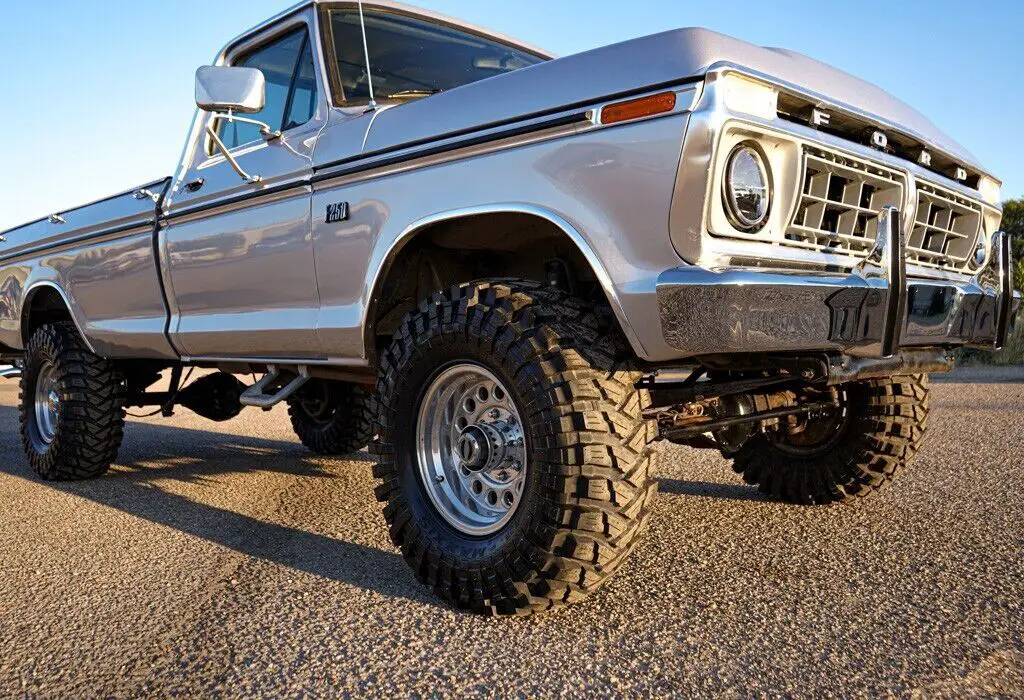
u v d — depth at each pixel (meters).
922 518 3.27
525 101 2.44
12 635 2.36
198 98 2.99
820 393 3.20
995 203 2.98
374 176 2.87
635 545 2.32
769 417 3.07
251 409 8.76
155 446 6.00
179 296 3.88
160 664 2.12
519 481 2.46
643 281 2.16
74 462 4.49
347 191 2.97
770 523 3.28
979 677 1.91
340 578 2.76
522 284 2.50
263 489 4.30
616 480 2.24
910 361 2.57
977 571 2.63
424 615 2.40
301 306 3.23
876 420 3.29
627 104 2.18
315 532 3.38
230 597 2.59
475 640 2.20
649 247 2.15
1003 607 2.33
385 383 2.68
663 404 2.73
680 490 3.95
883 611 2.33
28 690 2.01
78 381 4.45
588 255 2.26
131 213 4.14
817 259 2.33
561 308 2.41
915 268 2.63
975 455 4.48
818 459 3.49
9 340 5.36
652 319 2.16
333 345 3.07
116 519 3.67
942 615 2.29
